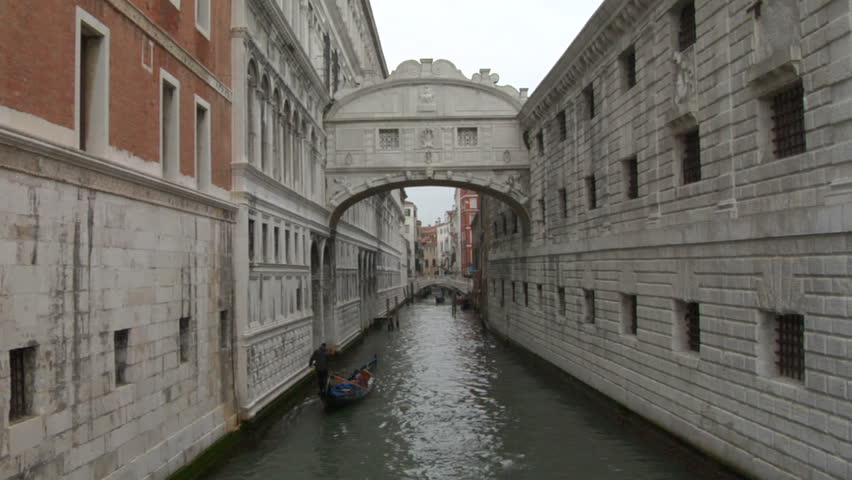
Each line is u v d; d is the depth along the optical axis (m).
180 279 11.80
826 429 9.20
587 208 20.20
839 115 9.05
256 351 15.98
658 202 14.82
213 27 14.03
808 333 9.58
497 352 31.52
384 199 54.56
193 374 12.37
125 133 9.85
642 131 15.61
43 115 7.84
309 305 22.69
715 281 12.21
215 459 13.12
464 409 18.84
